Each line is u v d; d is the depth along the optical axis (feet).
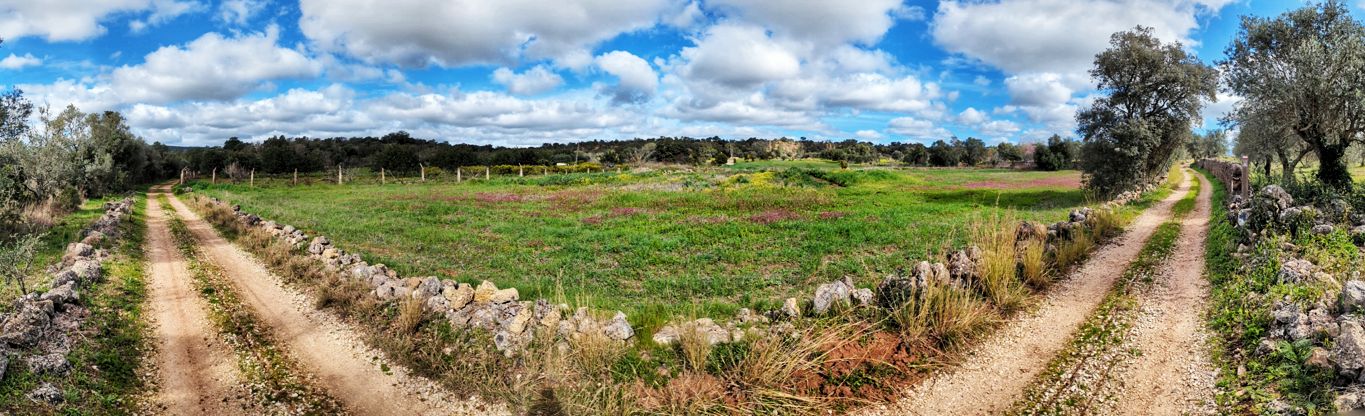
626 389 22.88
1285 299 26.13
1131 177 104.94
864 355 25.49
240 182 171.01
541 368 24.95
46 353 25.53
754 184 128.47
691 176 149.69
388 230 66.59
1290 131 81.35
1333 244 34.09
